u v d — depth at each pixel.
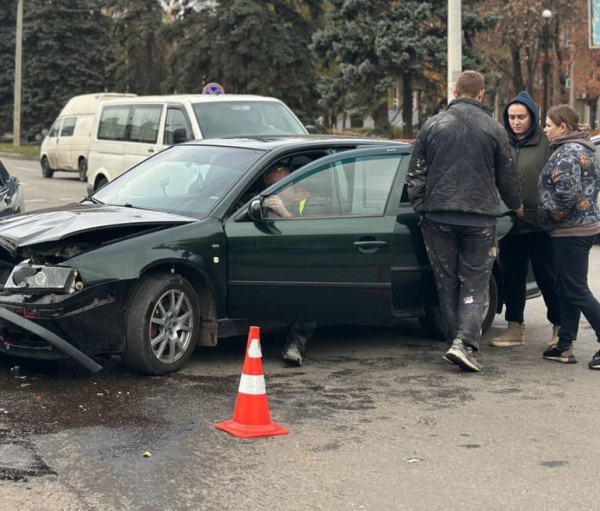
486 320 8.16
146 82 50.16
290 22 40.91
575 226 7.02
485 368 7.10
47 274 6.23
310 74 40.28
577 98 59.09
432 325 7.96
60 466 4.80
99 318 6.33
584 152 6.95
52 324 6.21
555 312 7.60
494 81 34.28
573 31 43.22
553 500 4.45
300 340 7.20
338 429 5.51
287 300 6.98
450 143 6.79
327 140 7.71
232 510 4.29
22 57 52.16
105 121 17.03
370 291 7.18
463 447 5.21
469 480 4.70
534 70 44.88
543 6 41.41
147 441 5.22
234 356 7.32
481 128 6.79
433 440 5.32
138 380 6.54
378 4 31.88
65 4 51.62
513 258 7.78
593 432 5.50
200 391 6.27
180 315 6.76
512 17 40.22
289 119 15.14
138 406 5.89
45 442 5.16
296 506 4.34
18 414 5.68
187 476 4.70
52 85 52.06
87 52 51.91
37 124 52.19
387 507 4.34
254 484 4.61
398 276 7.27
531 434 5.45
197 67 41.31
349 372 6.92
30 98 52.06
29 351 6.35
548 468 4.89
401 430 5.50
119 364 7.01
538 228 7.45
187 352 6.80
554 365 7.23
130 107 16.33
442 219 6.86
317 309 7.07
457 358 6.82
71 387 6.33
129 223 6.52
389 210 7.31
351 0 31.66
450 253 6.99
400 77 32.16
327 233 7.04
